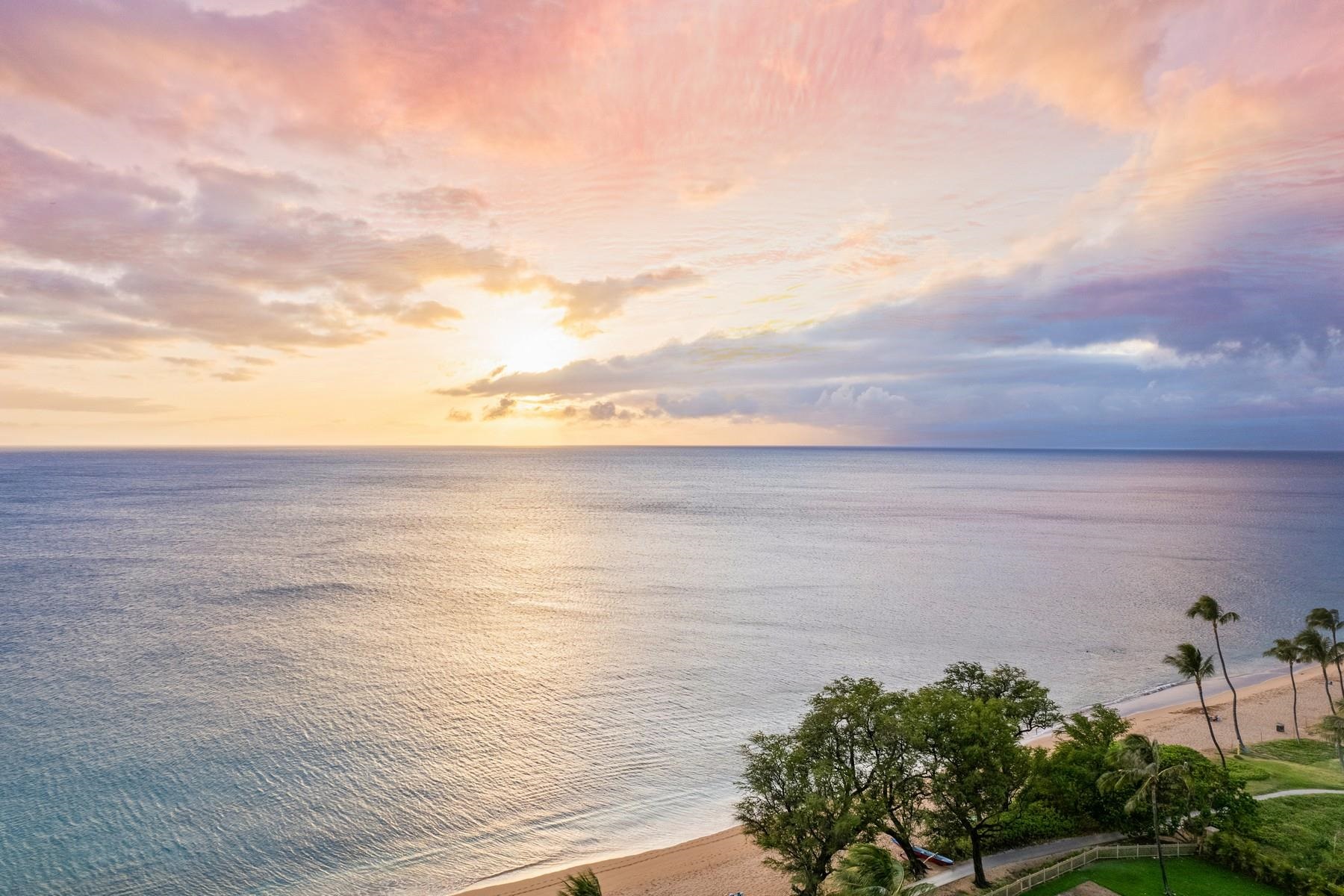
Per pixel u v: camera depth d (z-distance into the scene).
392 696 76.81
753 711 75.25
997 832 48.56
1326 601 123.38
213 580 128.88
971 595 126.94
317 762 62.09
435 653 91.19
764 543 187.25
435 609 112.38
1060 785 49.19
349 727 69.06
